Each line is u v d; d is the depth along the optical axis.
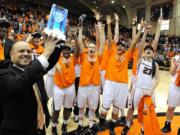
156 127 3.22
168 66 14.41
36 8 20.23
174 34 19.86
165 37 18.27
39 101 1.61
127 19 26.45
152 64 3.58
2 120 1.52
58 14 1.40
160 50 16.17
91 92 3.66
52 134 3.63
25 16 15.89
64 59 3.50
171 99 3.82
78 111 4.19
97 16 4.36
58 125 4.09
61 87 3.54
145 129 3.19
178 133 3.73
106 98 3.58
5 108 1.50
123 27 24.33
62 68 3.47
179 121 4.42
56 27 1.39
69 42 3.74
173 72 3.83
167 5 20.45
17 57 1.53
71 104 3.69
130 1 23.80
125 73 3.59
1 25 3.01
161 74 12.16
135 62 3.79
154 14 21.75
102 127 3.83
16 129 1.48
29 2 20.67
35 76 1.36
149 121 3.20
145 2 22.20
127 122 3.70
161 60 14.74
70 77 3.56
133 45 3.66
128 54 3.64
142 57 3.70
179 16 19.23
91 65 3.65
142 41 3.69
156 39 3.86
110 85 3.57
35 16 17.11
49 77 3.91
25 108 1.50
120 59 3.58
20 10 17.31
